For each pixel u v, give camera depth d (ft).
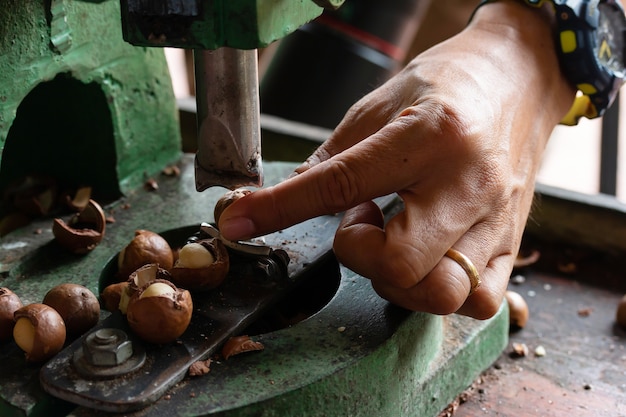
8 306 1.43
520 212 1.61
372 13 2.76
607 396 1.69
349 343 1.43
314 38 2.77
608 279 2.06
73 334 1.46
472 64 1.65
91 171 1.90
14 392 1.35
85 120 1.85
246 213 1.38
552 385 1.73
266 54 3.13
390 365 1.46
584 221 2.12
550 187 2.17
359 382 1.40
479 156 1.47
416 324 1.52
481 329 1.71
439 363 1.62
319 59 2.79
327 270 1.69
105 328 1.39
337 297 1.55
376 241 1.40
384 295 1.46
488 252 1.49
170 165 2.02
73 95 1.82
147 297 1.35
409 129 1.41
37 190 1.88
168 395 1.32
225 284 1.53
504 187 1.51
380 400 1.46
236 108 1.38
